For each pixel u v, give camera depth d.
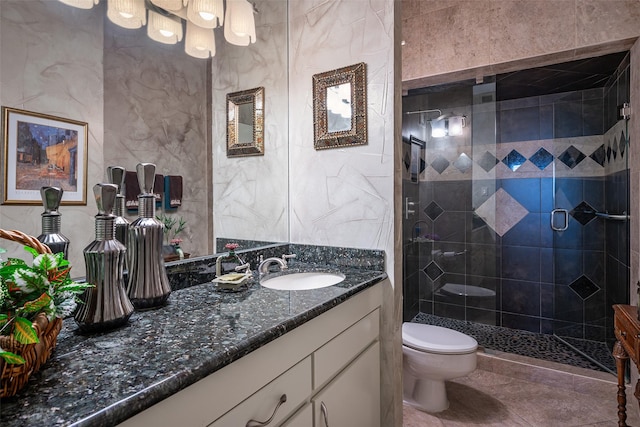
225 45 1.53
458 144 3.04
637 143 1.91
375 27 1.57
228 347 0.72
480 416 1.86
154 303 0.99
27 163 0.87
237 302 1.07
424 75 2.38
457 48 2.28
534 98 2.96
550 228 2.91
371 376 1.42
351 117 1.62
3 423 0.46
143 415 0.56
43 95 0.91
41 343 0.59
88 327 0.79
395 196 1.56
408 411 1.91
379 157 1.57
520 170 3.03
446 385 2.18
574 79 2.52
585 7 1.93
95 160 1.03
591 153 2.75
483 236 3.05
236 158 1.57
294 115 1.81
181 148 1.33
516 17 2.10
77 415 0.48
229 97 1.53
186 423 0.63
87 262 0.81
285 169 1.81
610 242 2.55
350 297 1.22
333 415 1.12
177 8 1.32
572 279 2.83
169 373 0.61
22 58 0.87
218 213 1.50
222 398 0.71
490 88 2.63
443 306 3.22
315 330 1.04
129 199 1.13
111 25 1.08
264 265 1.51
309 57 1.75
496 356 2.38
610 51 1.99
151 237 0.99
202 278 1.35
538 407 1.93
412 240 3.13
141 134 1.18
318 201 1.74
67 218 0.95
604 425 1.75
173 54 1.30
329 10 1.69
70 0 0.97
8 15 0.84
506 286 3.07
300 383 0.97
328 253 1.70
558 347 2.60
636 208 1.93
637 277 1.92
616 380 2.02
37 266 0.63
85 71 1.01
